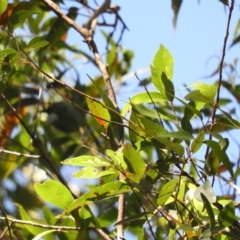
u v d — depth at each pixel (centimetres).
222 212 342
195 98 378
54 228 409
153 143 377
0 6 438
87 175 368
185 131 366
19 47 402
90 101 398
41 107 648
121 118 393
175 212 379
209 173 371
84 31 480
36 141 485
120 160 367
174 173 380
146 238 477
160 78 402
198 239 344
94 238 486
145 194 357
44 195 404
